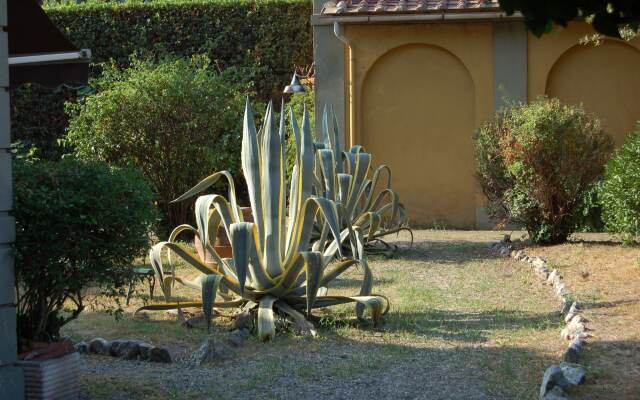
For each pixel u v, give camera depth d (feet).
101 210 17.97
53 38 21.79
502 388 20.08
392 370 21.74
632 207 34.35
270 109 26.48
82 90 50.03
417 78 50.90
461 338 24.97
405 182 51.34
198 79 47.62
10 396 17.26
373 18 48.83
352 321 27.02
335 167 39.78
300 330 25.53
